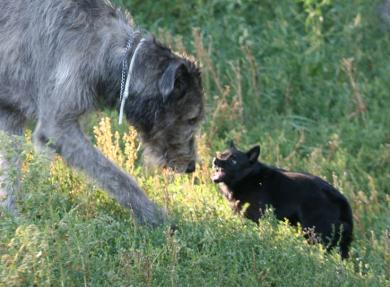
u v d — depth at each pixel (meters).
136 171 12.64
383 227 12.02
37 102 11.41
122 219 11.32
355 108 14.99
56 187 10.39
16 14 11.41
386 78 15.45
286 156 14.03
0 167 10.26
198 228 10.80
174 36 16.59
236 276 9.89
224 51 16.20
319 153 13.64
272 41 16.44
